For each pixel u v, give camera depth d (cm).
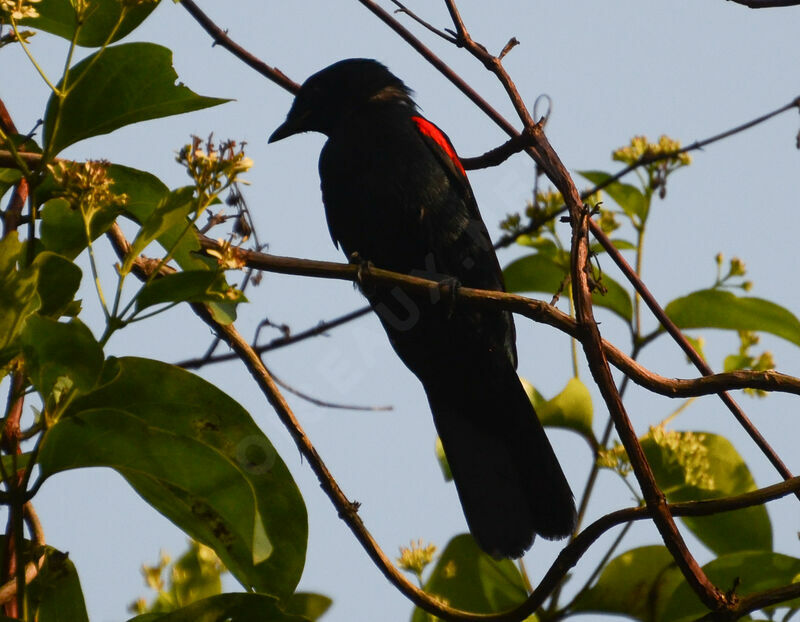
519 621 597
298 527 516
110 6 535
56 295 473
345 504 648
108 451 493
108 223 509
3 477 463
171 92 519
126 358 477
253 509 516
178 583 664
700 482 709
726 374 627
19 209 566
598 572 687
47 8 531
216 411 490
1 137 498
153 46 508
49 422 458
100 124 518
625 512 580
